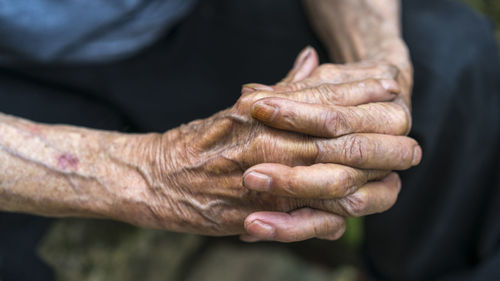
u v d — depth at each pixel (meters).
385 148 0.60
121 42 0.74
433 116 0.71
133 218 0.64
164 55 0.78
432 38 0.72
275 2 0.78
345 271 1.09
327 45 0.76
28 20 0.69
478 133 0.73
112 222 0.94
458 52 0.71
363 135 0.60
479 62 0.72
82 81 0.76
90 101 0.78
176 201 0.62
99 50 0.73
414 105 0.72
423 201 0.75
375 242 0.79
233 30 0.77
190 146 0.62
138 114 0.78
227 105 0.79
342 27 0.74
